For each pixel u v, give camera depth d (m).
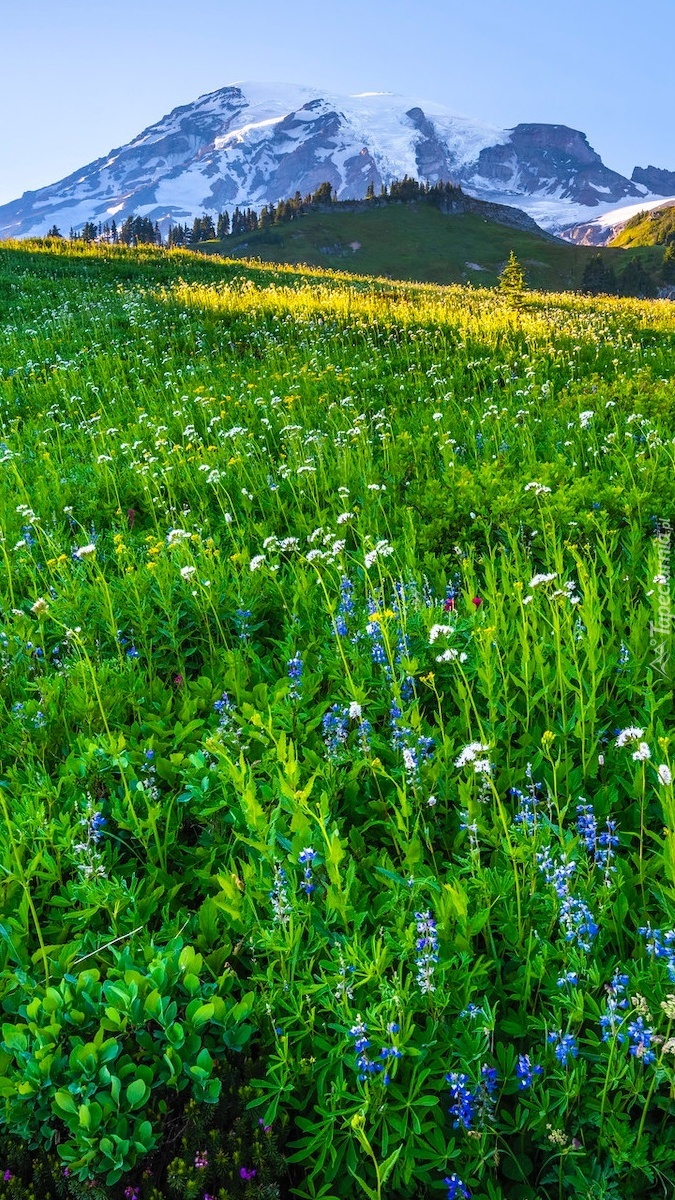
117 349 17.08
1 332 19.95
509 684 4.91
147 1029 3.08
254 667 5.49
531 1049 2.95
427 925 3.09
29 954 3.52
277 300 22.77
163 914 3.57
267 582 6.41
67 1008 3.00
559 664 4.43
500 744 4.52
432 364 14.28
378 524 7.38
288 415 11.27
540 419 10.32
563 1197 2.76
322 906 3.56
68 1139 2.73
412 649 5.21
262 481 8.87
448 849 3.93
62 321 20.31
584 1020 3.11
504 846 3.43
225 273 33.97
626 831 3.83
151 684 5.34
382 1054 2.74
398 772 4.15
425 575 6.36
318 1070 2.95
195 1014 2.91
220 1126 2.89
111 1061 2.86
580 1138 2.79
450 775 4.26
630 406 10.62
